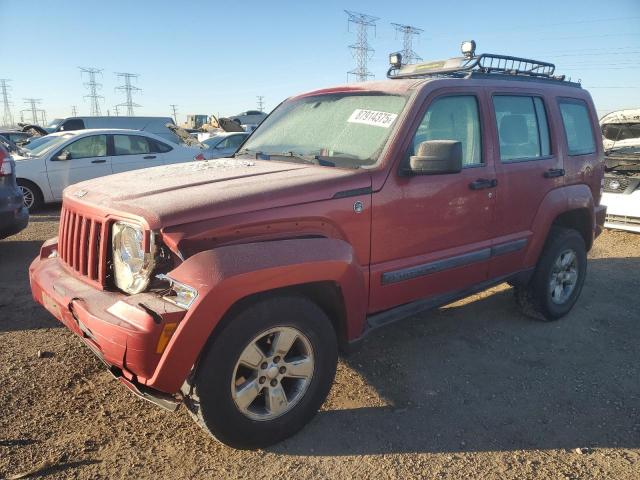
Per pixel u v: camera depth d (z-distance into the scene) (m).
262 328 2.77
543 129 4.62
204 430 2.82
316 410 3.13
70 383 3.59
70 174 10.57
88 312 2.67
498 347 4.41
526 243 4.43
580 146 5.09
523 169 4.29
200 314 2.48
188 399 2.73
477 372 3.97
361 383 3.75
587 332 4.77
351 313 3.14
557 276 4.91
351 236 3.24
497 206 4.11
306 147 3.88
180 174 3.46
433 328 4.78
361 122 3.73
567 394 3.67
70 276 3.20
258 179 3.18
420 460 2.92
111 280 2.90
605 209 5.44
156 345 2.48
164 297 2.60
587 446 3.08
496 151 4.08
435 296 3.86
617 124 9.53
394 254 3.50
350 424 3.25
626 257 7.37
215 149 14.98
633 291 5.92
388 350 4.30
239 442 2.85
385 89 3.83
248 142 4.52
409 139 3.48
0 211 6.09
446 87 3.78
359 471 2.81
